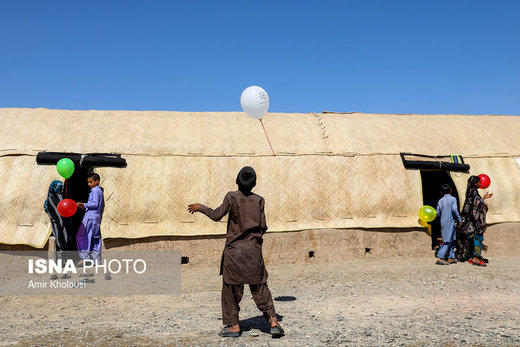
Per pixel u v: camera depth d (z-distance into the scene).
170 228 9.73
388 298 6.75
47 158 9.57
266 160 10.62
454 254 10.46
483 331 4.75
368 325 5.12
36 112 11.24
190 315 5.91
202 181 10.16
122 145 10.27
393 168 11.05
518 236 11.23
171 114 11.93
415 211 10.88
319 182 10.59
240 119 11.91
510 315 5.55
